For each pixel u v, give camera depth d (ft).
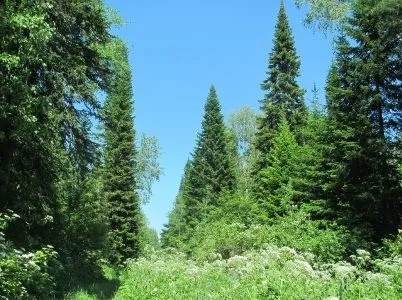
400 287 28.53
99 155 59.88
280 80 138.21
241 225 71.82
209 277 44.52
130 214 154.71
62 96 52.70
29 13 38.45
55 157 52.49
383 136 73.56
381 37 70.90
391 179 73.46
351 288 28.71
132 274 56.29
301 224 71.82
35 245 50.29
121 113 159.43
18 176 49.60
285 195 95.45
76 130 56.29
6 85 38.99
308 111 133.90
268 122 135.64
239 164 216.54
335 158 78.23
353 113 75.61
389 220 72.79
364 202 73.15
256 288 32.24
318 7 60.29
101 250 77.71
